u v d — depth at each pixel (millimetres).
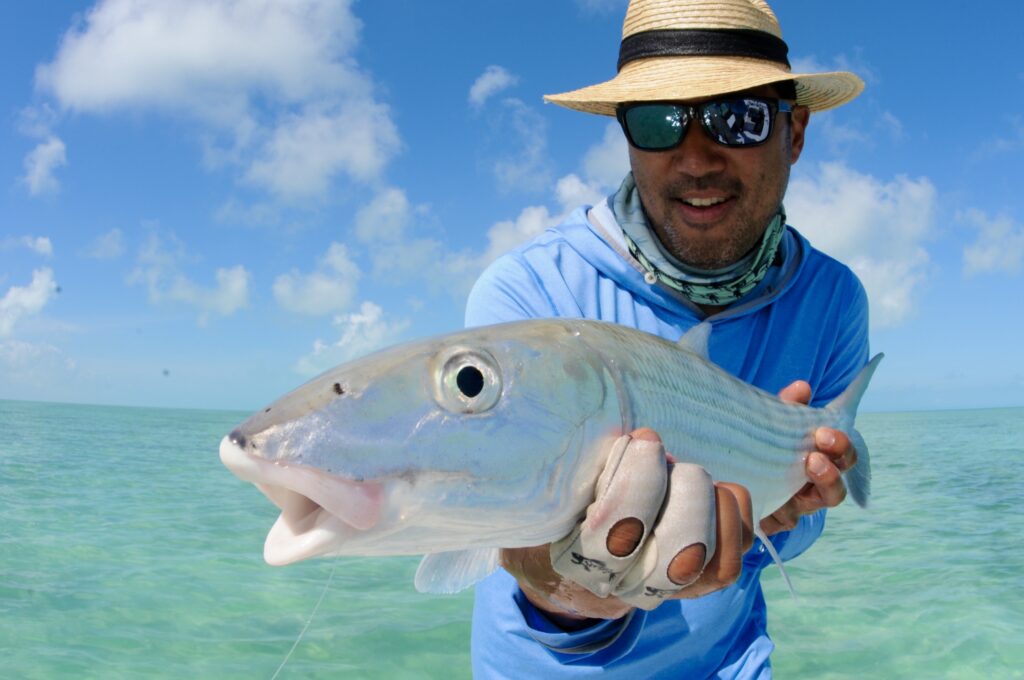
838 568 1847
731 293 662
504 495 385
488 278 682
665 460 401
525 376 398
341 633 1374
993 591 1616
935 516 2576
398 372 376
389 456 364
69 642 1295
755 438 564
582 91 691
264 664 1229
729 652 688
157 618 1430
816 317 714
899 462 4637
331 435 358
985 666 1230
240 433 357
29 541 1990
